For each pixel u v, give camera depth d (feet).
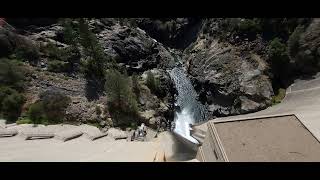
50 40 255.70
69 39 250.37
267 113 223.92
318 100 213.87
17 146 152.87
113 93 224.12
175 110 276.62
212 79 276.82
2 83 207.10
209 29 319.47
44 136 176.76
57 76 234.58
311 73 255.50
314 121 154.51
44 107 206.69
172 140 214.90
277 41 260.83
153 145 179.73
